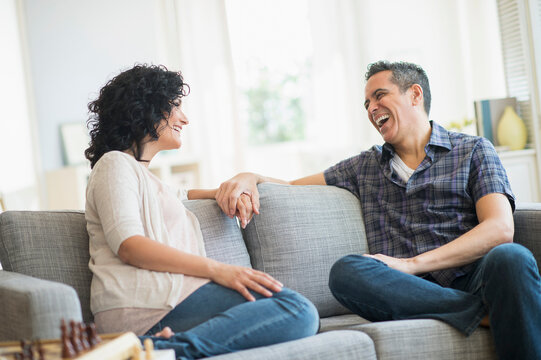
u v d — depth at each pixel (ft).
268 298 4.61
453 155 6.15
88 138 14.19
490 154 6.03
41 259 4.98
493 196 5.74
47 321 3.90
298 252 5.88
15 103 13.01
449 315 4.74
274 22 17.25
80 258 5.15
